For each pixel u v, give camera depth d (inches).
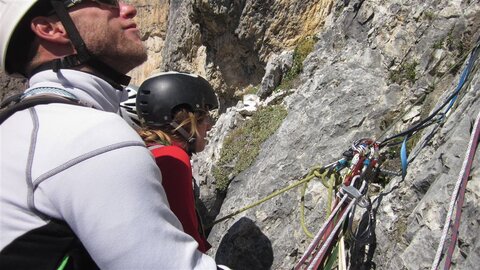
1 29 65.7
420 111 163.3
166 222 57.7
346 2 244.2
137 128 143.5
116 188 54.8
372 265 128.0
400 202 128.5
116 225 53.9
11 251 55.4
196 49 404.8
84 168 54.9
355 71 197.5
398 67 184.9
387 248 125.1
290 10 292.7
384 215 131.1
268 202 174.6
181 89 124.0
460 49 162.9
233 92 338.0
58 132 57.2
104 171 55.0
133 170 55.9
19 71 69.7
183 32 408.5
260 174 189.8
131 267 54.1
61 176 54.9
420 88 167.9
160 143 116.8
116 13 71.2
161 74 130.0
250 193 187.3
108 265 54.6
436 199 110.3
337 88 194.7
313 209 160.1
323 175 132.0
